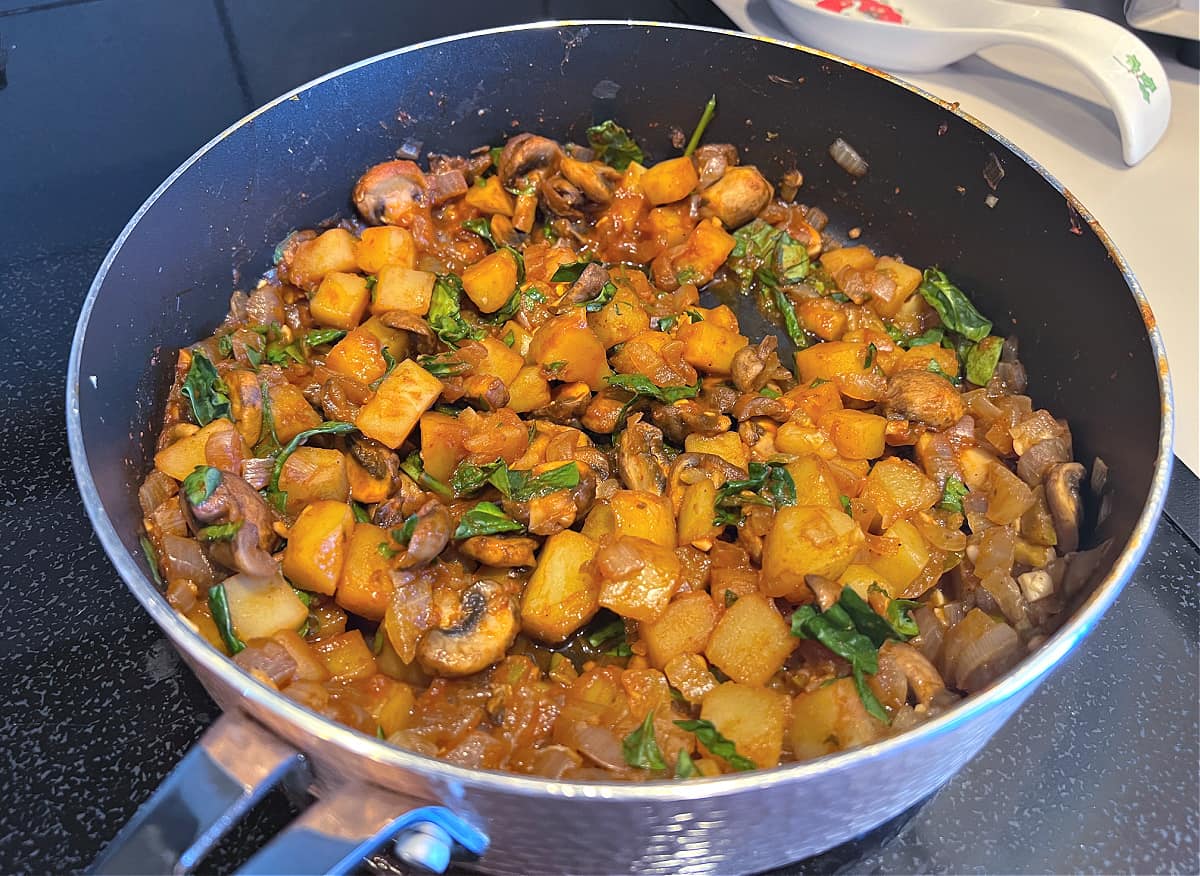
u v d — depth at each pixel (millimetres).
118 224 368
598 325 338
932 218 359
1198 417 313
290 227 359
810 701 232
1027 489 288
